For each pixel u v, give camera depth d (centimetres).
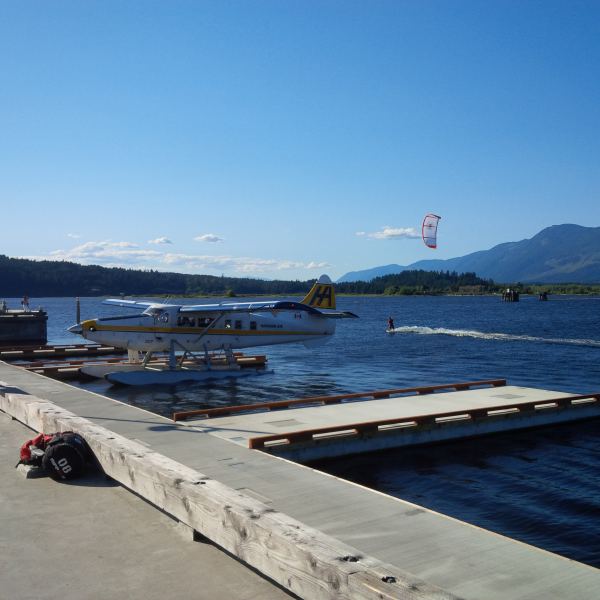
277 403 1260
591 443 1205
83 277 19675
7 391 1091
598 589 373
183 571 429
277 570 394
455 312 8700
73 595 393
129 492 599
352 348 3469
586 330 4816
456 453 1119
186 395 1791
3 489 609
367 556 366
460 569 404
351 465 1023
